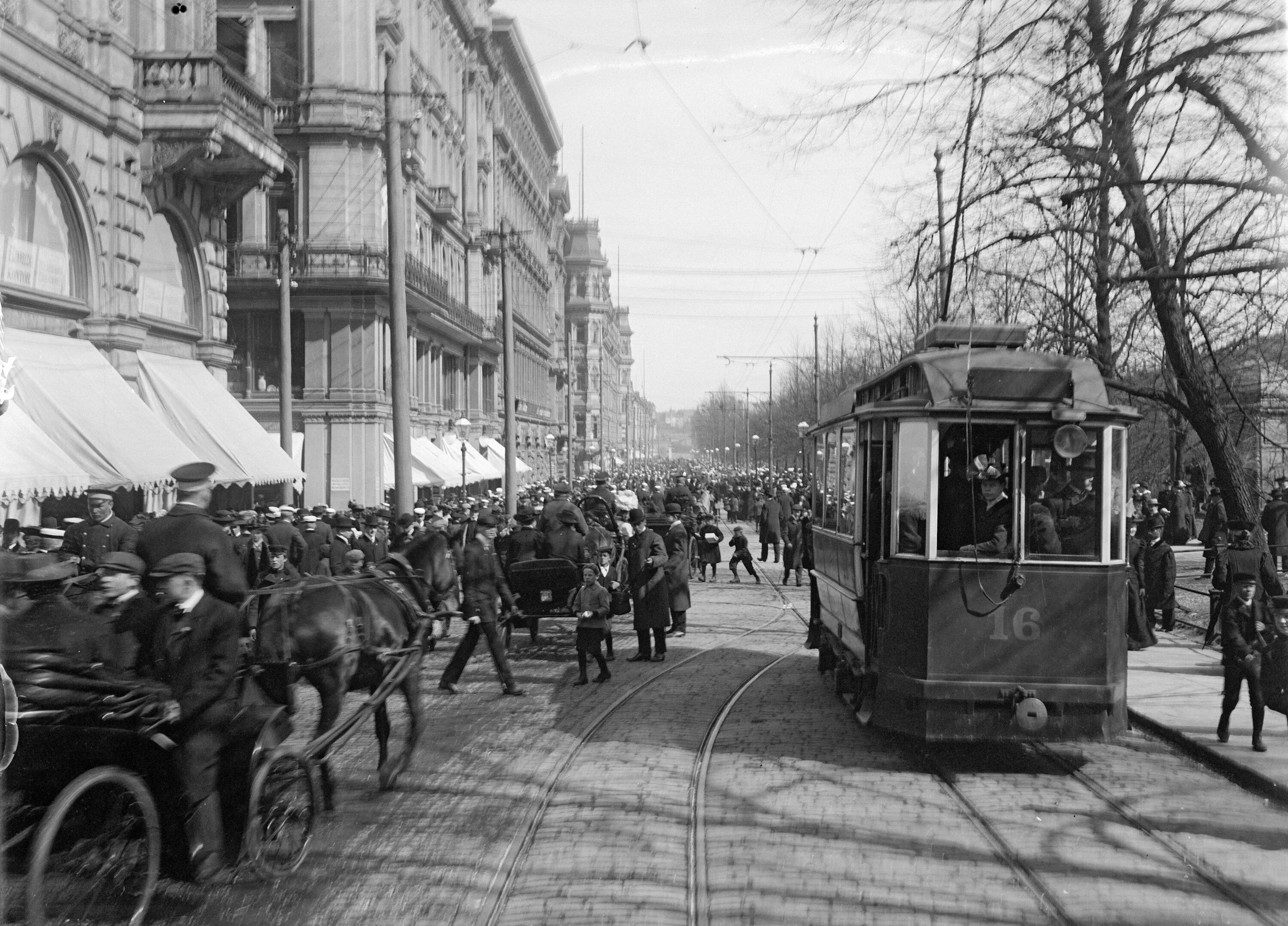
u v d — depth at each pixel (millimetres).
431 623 9445
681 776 9211
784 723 11398
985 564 9094
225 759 6328
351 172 36812
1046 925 6035
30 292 18031
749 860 7059
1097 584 9102
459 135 52000
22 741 5523
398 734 10867
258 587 13984
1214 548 21891
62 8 19109
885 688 9367
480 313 54562
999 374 9250
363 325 36406
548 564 16547
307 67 36531
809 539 14898
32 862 5254
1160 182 10703
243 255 36125
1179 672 13711
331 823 7906
